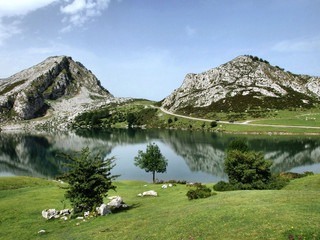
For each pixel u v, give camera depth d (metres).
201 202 28.14
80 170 29.20
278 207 19.73
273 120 191.88
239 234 16.11
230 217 19.39
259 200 23.44
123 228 21.75
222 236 16.39
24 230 23.89
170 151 126.56
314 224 15.44
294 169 83.12
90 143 165.50
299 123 178.50
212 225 18.52
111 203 31.61
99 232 21.50
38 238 21.70
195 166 95.19
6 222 26.34
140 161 69.31
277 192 26.62
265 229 16.00
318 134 152.62
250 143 133.88
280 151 112.50
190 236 17.42
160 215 24.66
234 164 40.34
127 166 99.44
